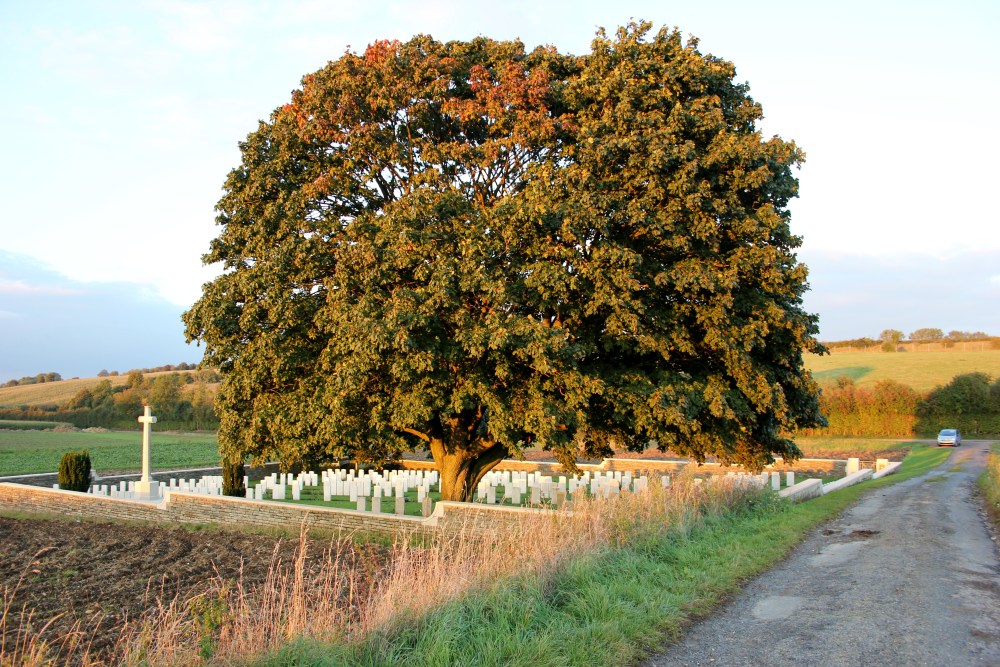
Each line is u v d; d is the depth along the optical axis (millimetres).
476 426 19062
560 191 14516
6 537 17094
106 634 8875
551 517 11141
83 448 48656
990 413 60656
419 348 13797
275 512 17984
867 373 81000
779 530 13398
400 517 16094
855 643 7023
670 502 12742
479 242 14227
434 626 6297
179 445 52656
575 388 14414
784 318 15734
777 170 16109
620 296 14195
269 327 16219
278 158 17266
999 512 16969
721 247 16188
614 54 16453
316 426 15352
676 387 15406
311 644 5820
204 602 8820
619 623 7082
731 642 7070
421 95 16188
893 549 12234
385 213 16109
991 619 7879
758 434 18594
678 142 15383
